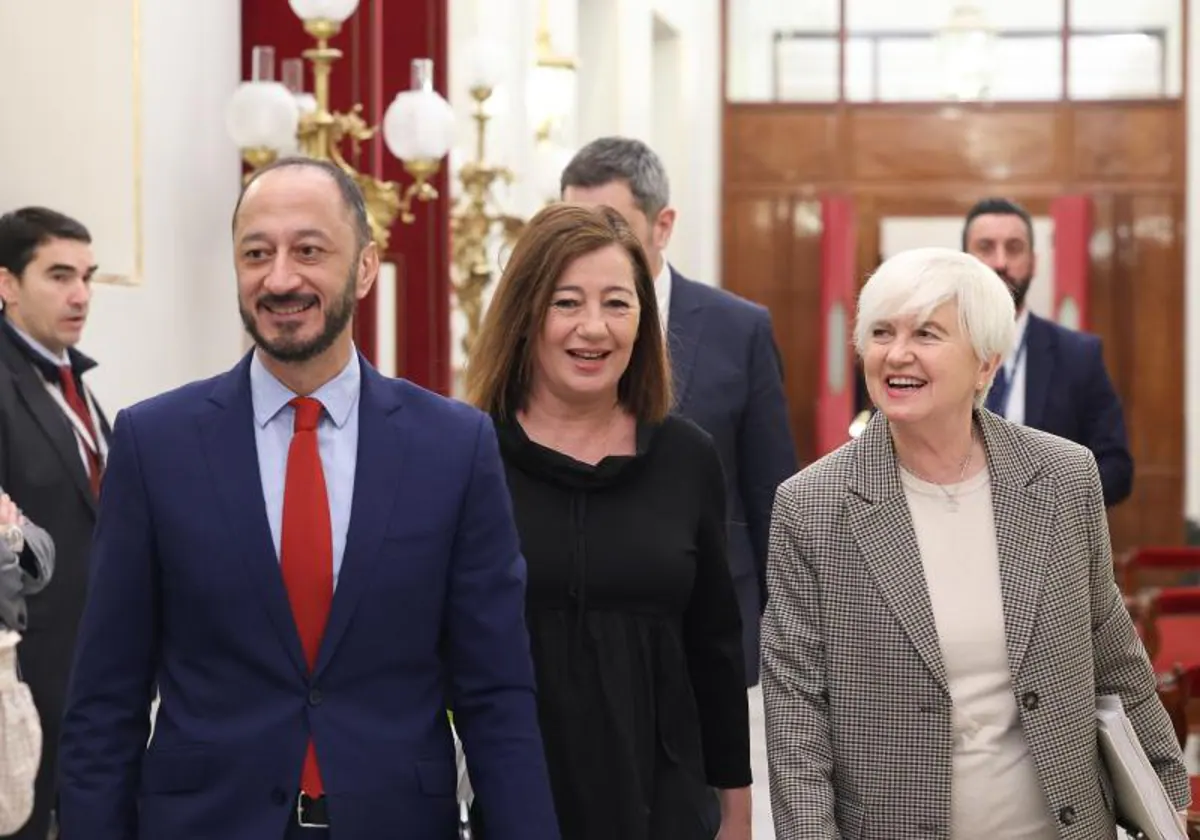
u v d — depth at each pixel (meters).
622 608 3.29
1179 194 15.83
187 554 2.85
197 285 7.09
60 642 5.28
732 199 16.33
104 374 6.31
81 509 5.39
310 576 2.87
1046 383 5.37
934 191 16.12
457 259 8.96
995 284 3.17
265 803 2.81
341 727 2.84
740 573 4.57
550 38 11.25
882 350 3.16
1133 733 3.21
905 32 16.16
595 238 3.33
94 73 6.29
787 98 16.27
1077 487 3.23
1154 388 15.86
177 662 2.89
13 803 4.56
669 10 15.16
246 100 6.80
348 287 2.87
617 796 3.21
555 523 3.29
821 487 3.25
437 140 7.42
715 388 4.50
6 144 5.76
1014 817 3.13
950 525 3.21
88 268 5.54
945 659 3.15
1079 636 3.18
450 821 2.89
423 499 2.92
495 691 2.96
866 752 3.16
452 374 9.01
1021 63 16.06
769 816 7.26
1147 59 15.90
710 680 3.46
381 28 8.34
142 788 2.86
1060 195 15.86
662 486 3.37
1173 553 9.12
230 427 2.92
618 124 13.66
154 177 6.75
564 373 3.33
